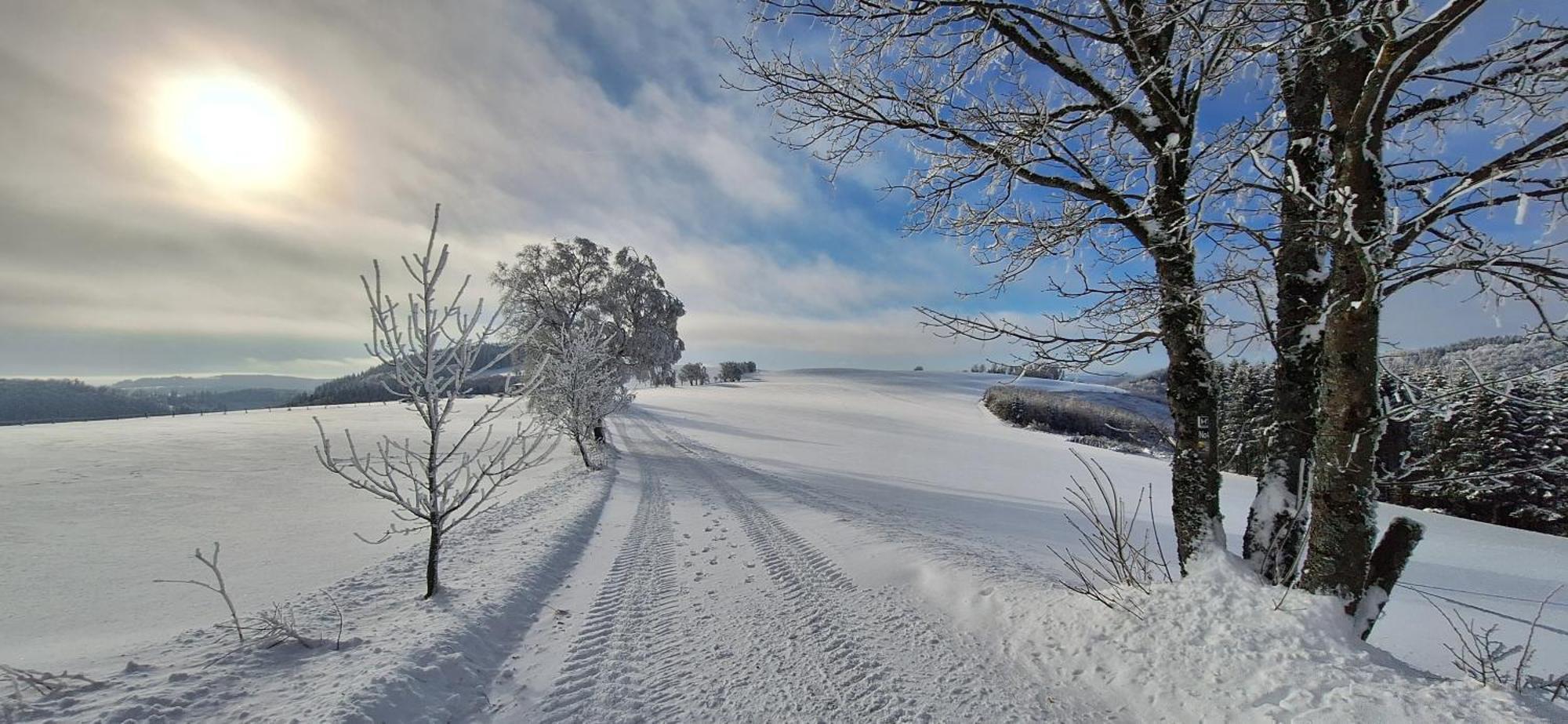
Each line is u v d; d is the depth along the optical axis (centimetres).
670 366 3581
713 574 623
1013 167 425
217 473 1438
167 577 629
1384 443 354
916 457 2700
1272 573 392
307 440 2244
